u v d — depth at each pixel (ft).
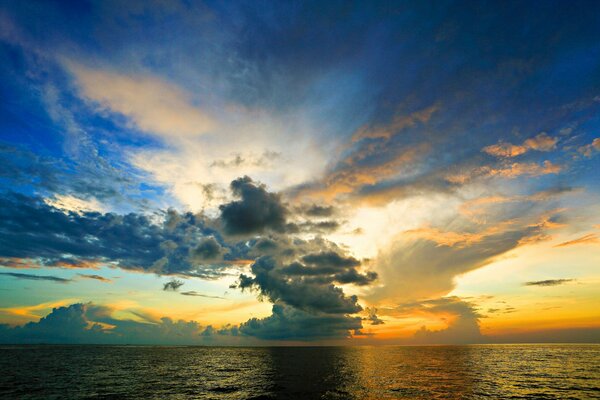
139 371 255.91
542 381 194.18
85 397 145.79
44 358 381.19
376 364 322.34
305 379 208.95
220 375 233.14
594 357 412.36
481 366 291.99
